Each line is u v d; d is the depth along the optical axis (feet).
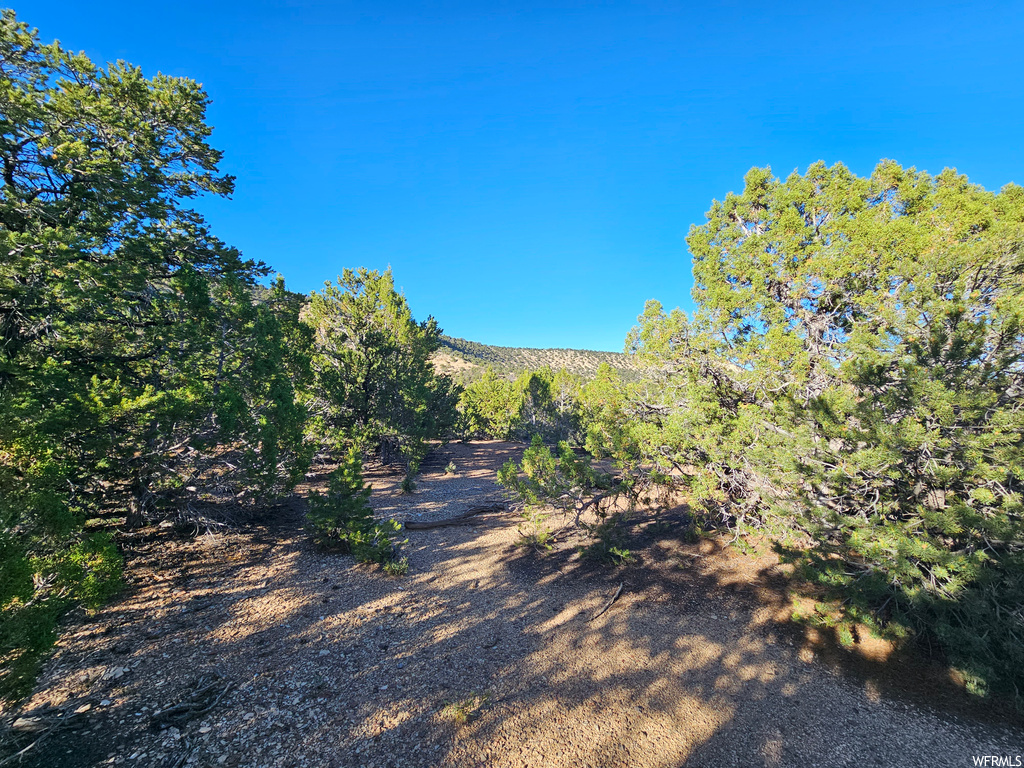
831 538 26.58
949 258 24.62
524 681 23.70
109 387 31.89
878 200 35.01
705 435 36.58
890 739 19.94
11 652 13.47
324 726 19.22
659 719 21.02
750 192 39.37
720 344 38.60
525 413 142.20
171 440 34.37
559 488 40.04
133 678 21.16
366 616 30.01
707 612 31.94
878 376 23.73
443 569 40.04
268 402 46.06
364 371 82.17
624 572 39.14
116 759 16.21
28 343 31.81
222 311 43.09
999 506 20.57
